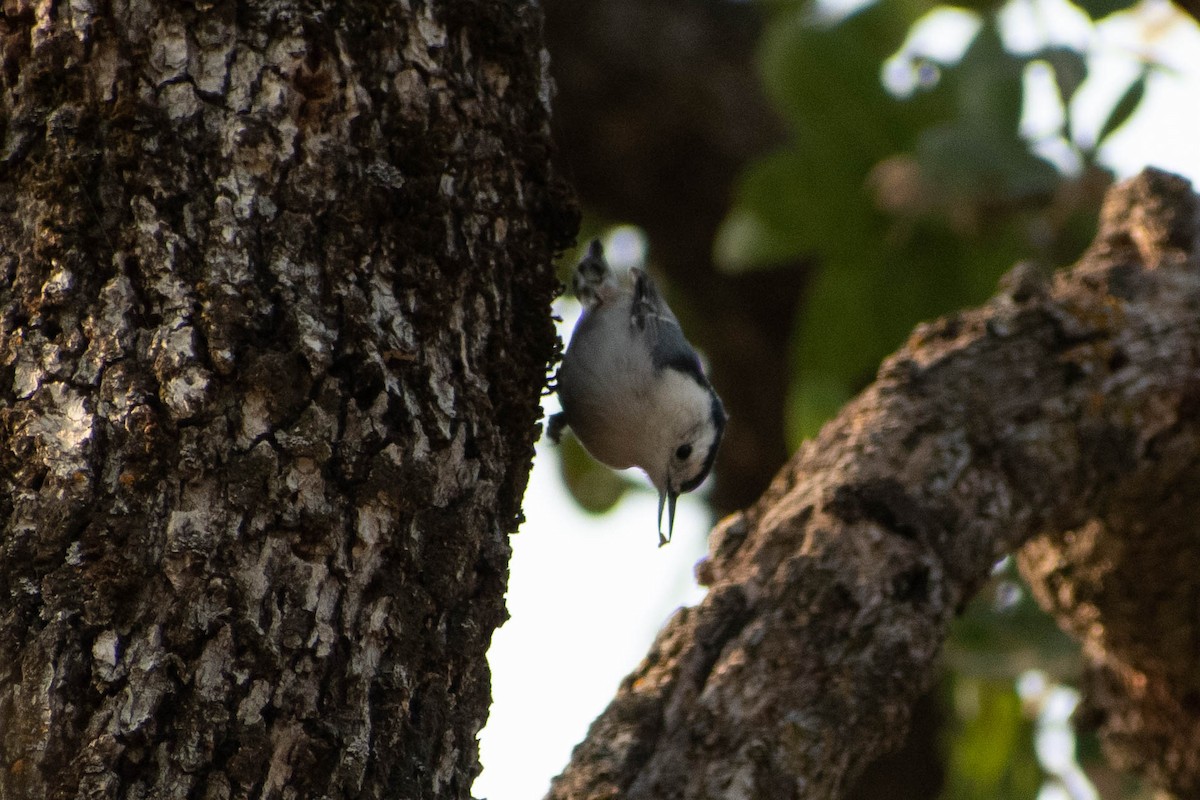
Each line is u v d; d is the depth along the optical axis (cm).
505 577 465
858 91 894
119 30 421
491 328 469
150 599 390
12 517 393
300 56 436
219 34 429
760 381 1223
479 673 448
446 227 455
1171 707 838
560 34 1195
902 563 659
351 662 409
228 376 406
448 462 440
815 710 604
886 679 622
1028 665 892
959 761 966
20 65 421
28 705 379
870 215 898
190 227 416
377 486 420
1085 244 911
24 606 386
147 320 409
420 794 416
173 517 395
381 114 449
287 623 400
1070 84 805
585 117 1193
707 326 1230
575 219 513
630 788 576
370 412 423
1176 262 827
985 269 895
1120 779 935
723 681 611
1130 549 797
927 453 707
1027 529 731
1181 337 787
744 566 670
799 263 1205
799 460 743
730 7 1288
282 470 407
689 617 652
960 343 777
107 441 396
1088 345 773
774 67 907
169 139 419
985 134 821
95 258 410
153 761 382
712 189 1198
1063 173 841
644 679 627
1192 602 802
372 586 418
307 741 397
